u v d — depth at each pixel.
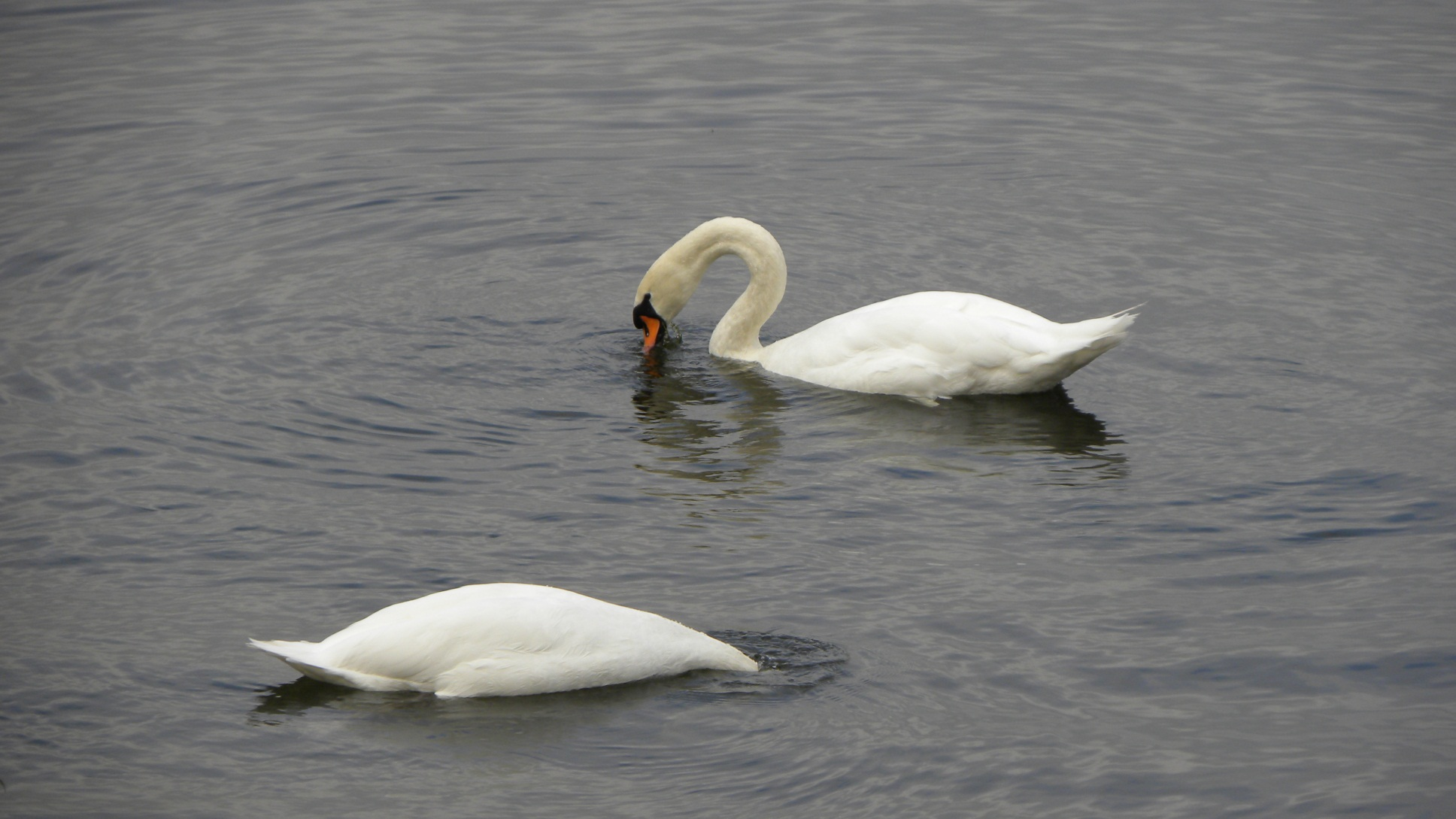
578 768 10.23
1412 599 12.45
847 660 11.59
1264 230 21.22
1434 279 19.53
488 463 15.20
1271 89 26.59
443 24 30.42
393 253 20.75
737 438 15.92
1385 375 17.02
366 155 23.83
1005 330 16.75
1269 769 10.28
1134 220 21.67
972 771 10.26
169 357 17.41
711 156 24.05
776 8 31.48
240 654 11.61
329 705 10.90
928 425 16.23
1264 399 16.59
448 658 10.88
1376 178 22.89
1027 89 26.67
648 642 11.21
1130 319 16.33
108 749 10.41
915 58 28.27
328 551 13.27
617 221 21.91
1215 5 31.41
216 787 10.00
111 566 12.96
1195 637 11.93
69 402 16.25
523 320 18.95
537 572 13.00
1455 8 30.84
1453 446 15.25
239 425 15.83
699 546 13.48
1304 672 11.44
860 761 10.34
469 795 9.92
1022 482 14.77
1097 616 12.23
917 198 22.55
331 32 29.75
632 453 15.49
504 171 23.42
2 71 27.17
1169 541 13.53
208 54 28.34
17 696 11.00
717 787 10.07
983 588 12.70
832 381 17.36
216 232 21.12
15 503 14.03
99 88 26.42
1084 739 10.61
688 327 19.48
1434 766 10.27
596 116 25.56
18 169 22.95
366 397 16.64
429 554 13.27
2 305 18.72
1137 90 26.62
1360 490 14.44
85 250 20.28
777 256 18.16
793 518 14.04
